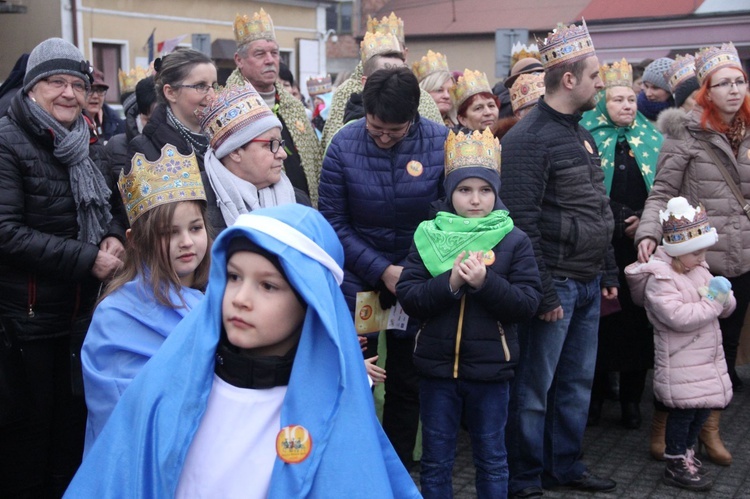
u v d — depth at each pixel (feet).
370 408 5.71
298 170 16.05
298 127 16.33
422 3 92.12
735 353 16.96
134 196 9.14
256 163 11.68
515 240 12.13
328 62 105.70
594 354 14.67
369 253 13.25
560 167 13.51
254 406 5.74
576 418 14.64
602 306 15.46
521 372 13.98
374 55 16.22
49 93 11.76
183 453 5.56
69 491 5.72
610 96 17.65
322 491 5.39
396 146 13.38
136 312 8.72
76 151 12.00
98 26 63.72
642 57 66.69
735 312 16.72
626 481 15.28
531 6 82.94
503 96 21.36
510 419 14.11
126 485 5.56
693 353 14.88
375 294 13.43
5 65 65.36
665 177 16.39
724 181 16.12
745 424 18.48
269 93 16.22
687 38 64.64
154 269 8.88
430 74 19.26
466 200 11.99
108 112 25.13
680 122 16.42
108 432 5.80
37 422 12.17
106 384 8.36
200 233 9.28
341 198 13.51
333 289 5.81
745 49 61.72
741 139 16.31
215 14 70.95
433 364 12.00
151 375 5.80
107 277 11.88
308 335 5.55
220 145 11.70
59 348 12.37
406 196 13.29
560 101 13.67
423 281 12.08
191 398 5.63
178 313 8.84
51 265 11.61
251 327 5.64
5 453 12.09
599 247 13.84
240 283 5.73
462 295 11.84
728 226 16.12
